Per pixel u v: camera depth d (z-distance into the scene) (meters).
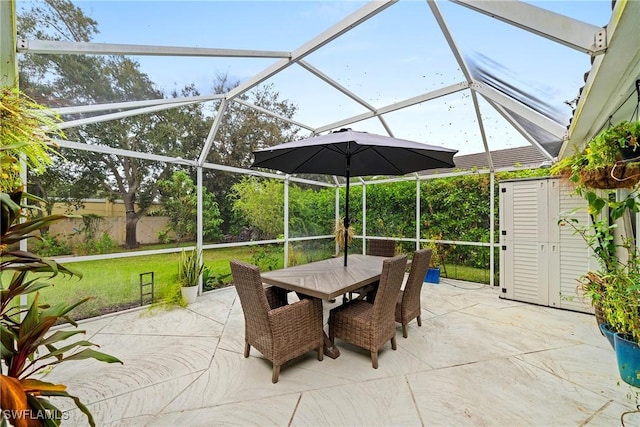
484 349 2.99
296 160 3.90
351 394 2.27
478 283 5.66
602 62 1.78
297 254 6.84
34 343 1.19
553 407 2.10
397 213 6.81
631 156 2.10
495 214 5.47
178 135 4.55
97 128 3.78
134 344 3.15
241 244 5.71
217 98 4.05
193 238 4.99
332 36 2.88
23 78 2.76
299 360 2.82
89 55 2.81
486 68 3.23
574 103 2.99
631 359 2.31
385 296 2.70
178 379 2.49
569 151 3.99
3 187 1.41
